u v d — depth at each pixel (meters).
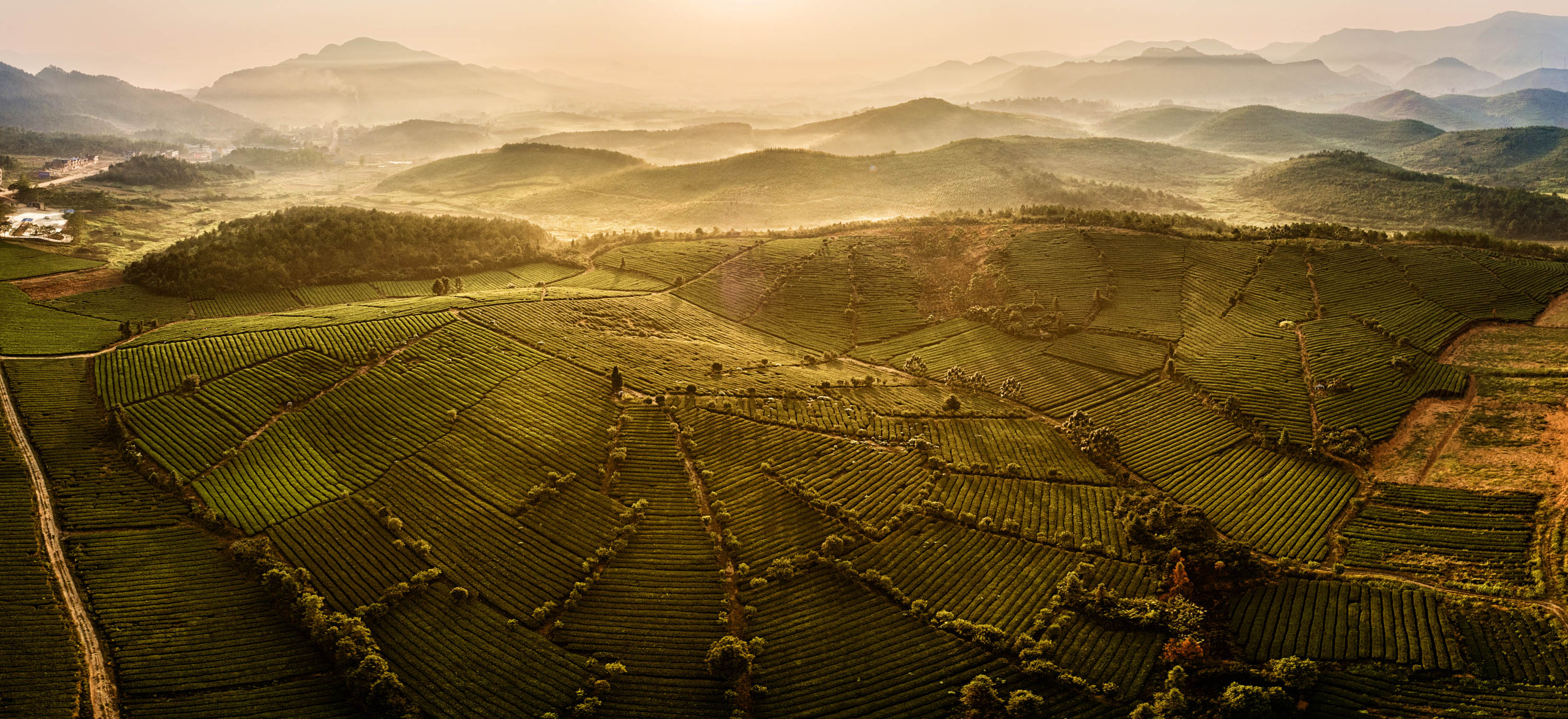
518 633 84.19
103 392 120.00
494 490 104.69
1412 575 89.00
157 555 90.75
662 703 76.56
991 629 82.88
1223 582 89.31
